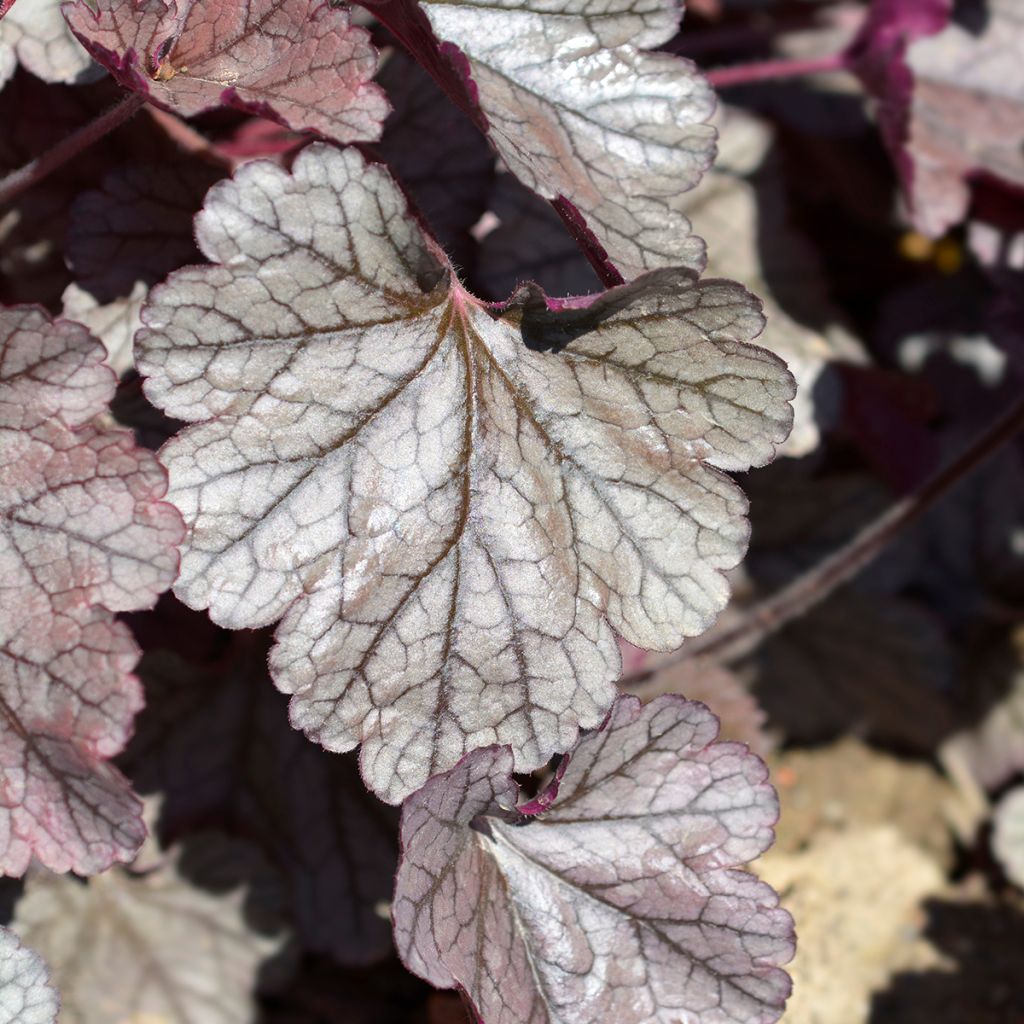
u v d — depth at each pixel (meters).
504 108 0.31
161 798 0.36
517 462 0.31
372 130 0.30
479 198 0.35
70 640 0.29
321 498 0.30
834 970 0.40
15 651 0.29
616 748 0.31
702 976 0.31
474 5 0.32
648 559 0.31
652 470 0.31
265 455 0.30
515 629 0.31
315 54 0.30
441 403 0.31
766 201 0.42
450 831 0.31
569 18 0.32
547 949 0.31
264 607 0.30
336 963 0.40
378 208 0.30
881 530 0.40
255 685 0.37
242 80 0.30
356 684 0.30
